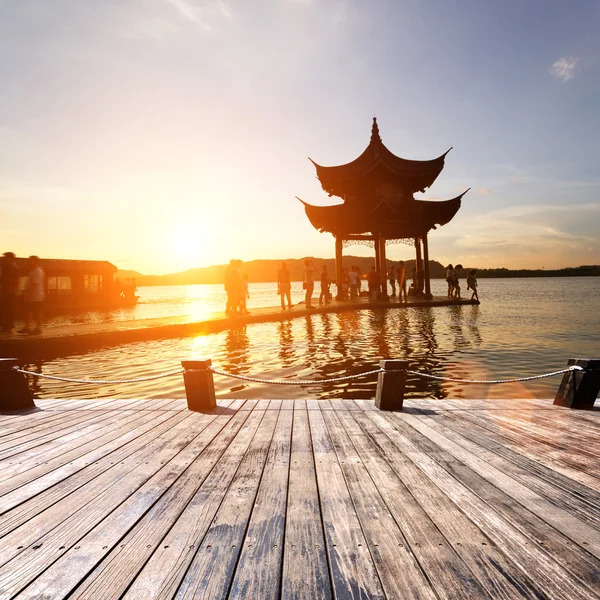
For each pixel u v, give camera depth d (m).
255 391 8.34
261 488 3.23
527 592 1.99
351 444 4.30
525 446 4.20
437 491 3.16
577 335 15.45
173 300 64.69
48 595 1.99
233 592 2.00
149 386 8.99
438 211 31.36
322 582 2.08
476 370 9.87
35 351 12.56
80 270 40.66
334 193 32.09
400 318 21.70
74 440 4.54
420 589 2.01
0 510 2.92
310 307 24.14
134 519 2.76
